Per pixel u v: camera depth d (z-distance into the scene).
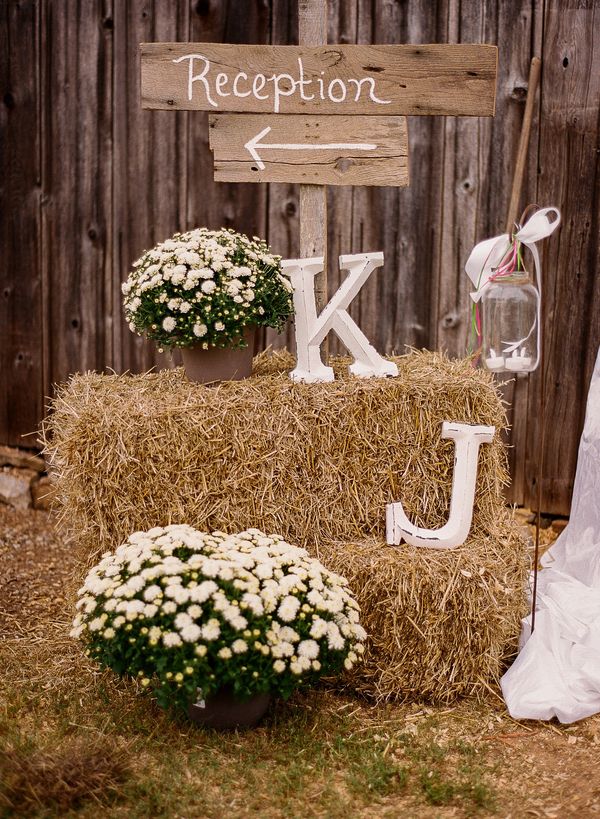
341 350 4.73
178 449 3.18
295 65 3.43
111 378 3.68
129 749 2.87
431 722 3.06
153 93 3.51
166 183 4.80
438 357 3.76
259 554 2.93
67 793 2.59
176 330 3.32
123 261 4.95
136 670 2.78
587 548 3.79
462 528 3.26
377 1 4.39
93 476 3.22
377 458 3.31
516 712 3.08
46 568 4.36
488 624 3.12
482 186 4.42
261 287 3.31
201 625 2.74
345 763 2.84
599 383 3.80
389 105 3.41
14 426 5.38
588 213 4.29
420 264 4.56
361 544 3.29
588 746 2.95
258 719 3.00
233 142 3.52
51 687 3.24
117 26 4.72
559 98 4.24
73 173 4.95
